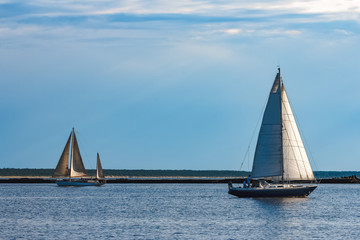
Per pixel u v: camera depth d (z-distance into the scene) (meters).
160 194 144.38
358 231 70.69
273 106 104.75
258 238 65.31
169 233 68.56
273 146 104.62
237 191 109.19
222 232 69.38
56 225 75.81
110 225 75.69
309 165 105.88
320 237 66.12
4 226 74.88
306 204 103.25
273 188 107.19
